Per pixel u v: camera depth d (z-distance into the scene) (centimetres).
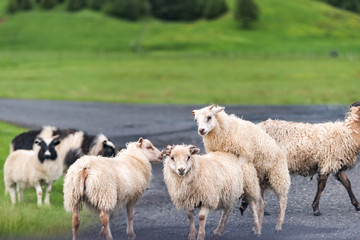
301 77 6594
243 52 12144
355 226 1048
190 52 12275
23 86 5794
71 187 894
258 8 15988
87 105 3894
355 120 1189
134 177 977
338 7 18575
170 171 935
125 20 16388
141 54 11531
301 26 15438
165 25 15788
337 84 5584
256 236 994
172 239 979
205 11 16738
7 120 2814
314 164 1180
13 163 1202
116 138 2181
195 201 927
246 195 1021
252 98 4512
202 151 1872
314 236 983
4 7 16850
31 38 13875
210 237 995
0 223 988
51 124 2652
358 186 1401
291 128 1192
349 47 13188
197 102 4262
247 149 1021
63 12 16538
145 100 4412
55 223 1022
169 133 2353
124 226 1062
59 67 8650
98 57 10656
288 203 1242
